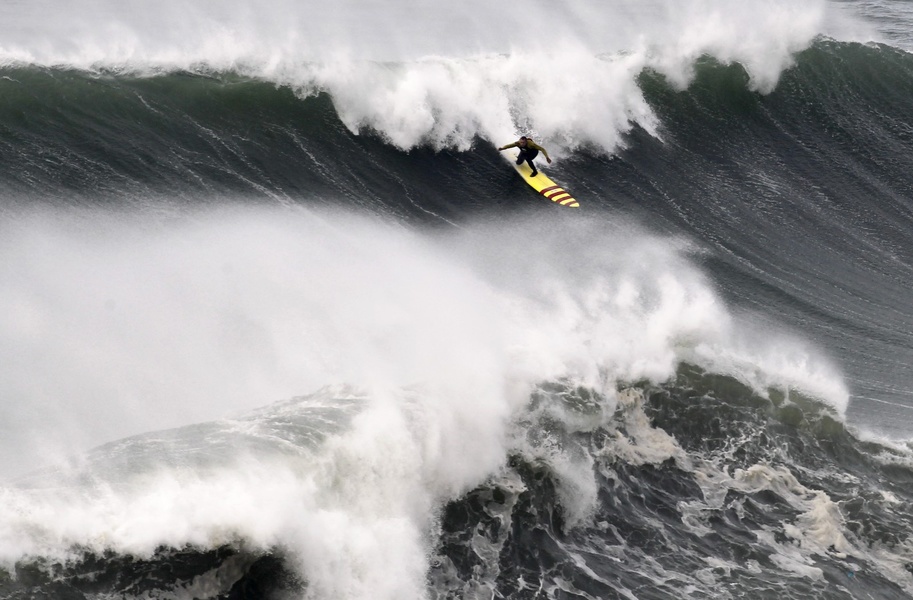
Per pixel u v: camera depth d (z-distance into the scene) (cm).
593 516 4319
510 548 3997
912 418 5425
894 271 7162
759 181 8056
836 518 4497
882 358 6066
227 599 3247
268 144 6900
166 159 6488
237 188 6462
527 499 4203
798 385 5241
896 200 8075
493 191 7256
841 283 6900
